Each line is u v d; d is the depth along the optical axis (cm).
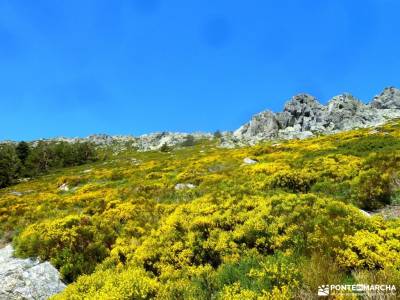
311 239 1052
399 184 1691
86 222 1642
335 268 902
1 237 1978
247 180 2242
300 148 3950
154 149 13900
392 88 11494
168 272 1102
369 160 2145
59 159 10975
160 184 2673
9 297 1154
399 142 2936
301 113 10662
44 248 1426
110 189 2898
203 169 3378
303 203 1329
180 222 1395
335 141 4134
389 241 1019
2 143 15962
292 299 808
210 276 1005
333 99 10731
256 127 10719
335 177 1969
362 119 9850
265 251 1113
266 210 1298
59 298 1032
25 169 9294
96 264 1327
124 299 941
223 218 1328
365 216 1237
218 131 15138
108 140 16962
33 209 2612
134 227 1577
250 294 821
